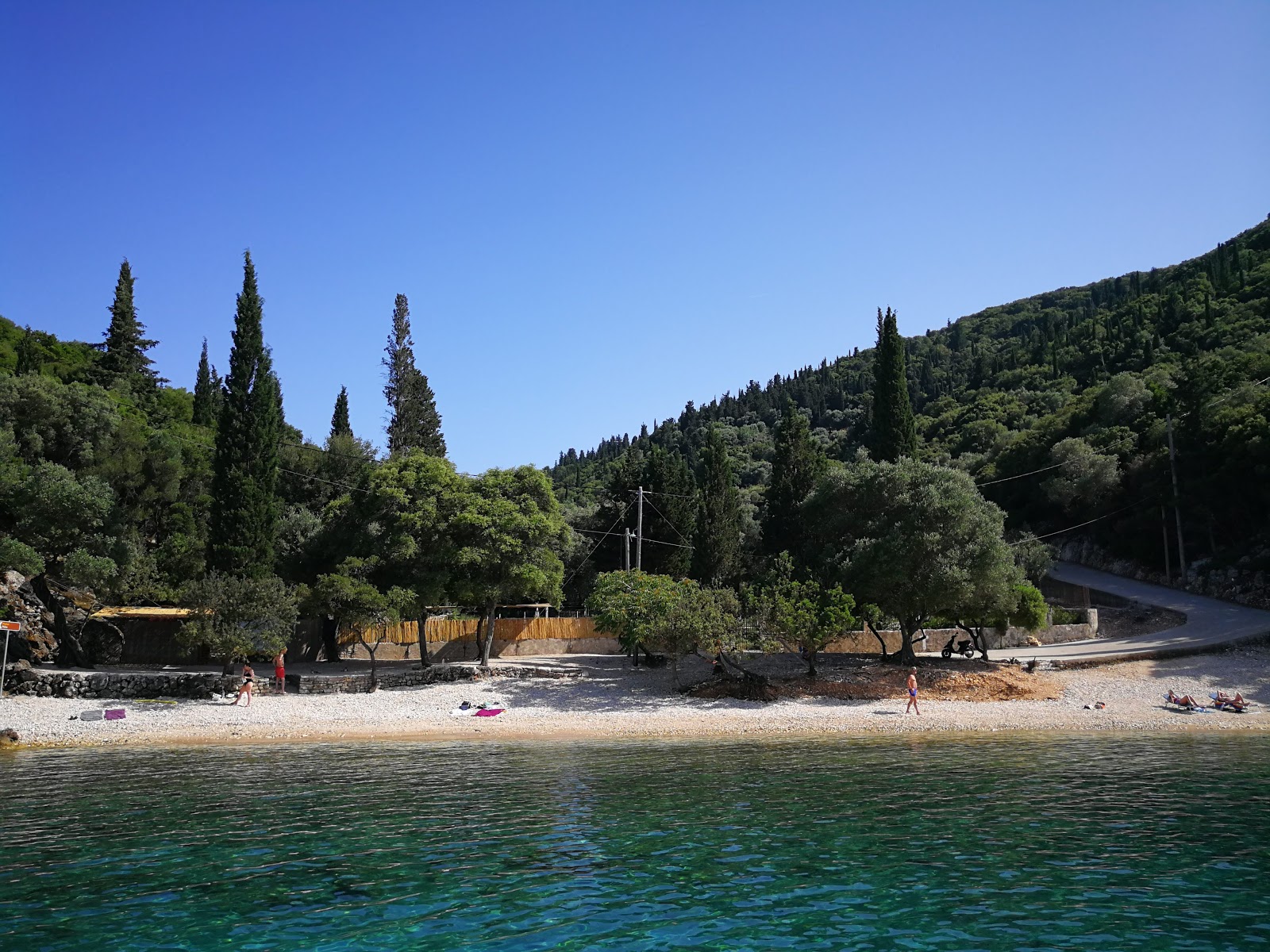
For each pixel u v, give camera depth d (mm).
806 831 19688
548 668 49562
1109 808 21750
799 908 14812
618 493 73125
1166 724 36156
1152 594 67375
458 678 47469
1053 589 72625
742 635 42219
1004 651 53250
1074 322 173000
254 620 42750
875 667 46906
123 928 13984
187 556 54219
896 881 16172
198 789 24484
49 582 51188
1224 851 17906
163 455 57188
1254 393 72562
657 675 48844
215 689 42312
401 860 17641
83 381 85625
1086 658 46625
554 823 20531
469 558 47688
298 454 74062
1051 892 15469
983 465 104938
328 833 19719
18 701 40031
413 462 51344
